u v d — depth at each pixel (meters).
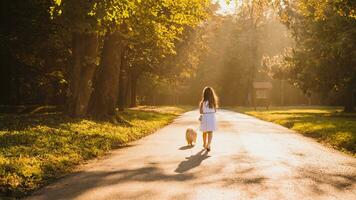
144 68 53.09
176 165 11.67
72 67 23.72
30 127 17.28
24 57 33.50
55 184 9.27
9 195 8.25
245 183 9.28
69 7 17.97
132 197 8.03
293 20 41.34
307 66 42.16
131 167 11.37
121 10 17.12
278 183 9.30
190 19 24.59
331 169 11.16
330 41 36.94
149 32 25.27
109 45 26.55
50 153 12.34
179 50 48.44
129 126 23.88
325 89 43.53
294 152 14.57
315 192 8.48
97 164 11.93
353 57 34.94
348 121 28.91
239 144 16.92
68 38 28.56
